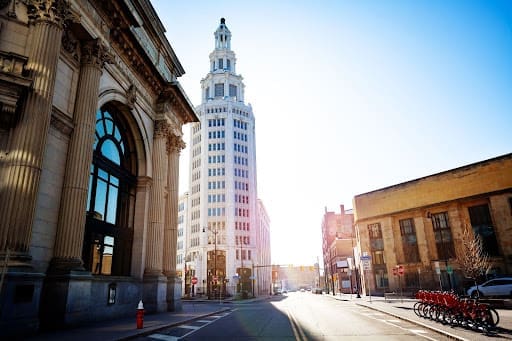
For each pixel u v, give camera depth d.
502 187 36.25
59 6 13.67
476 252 32.25
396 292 44.41
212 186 89.31
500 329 11.43
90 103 15.84
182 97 26.80
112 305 17.06
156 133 24.61
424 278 41.62
